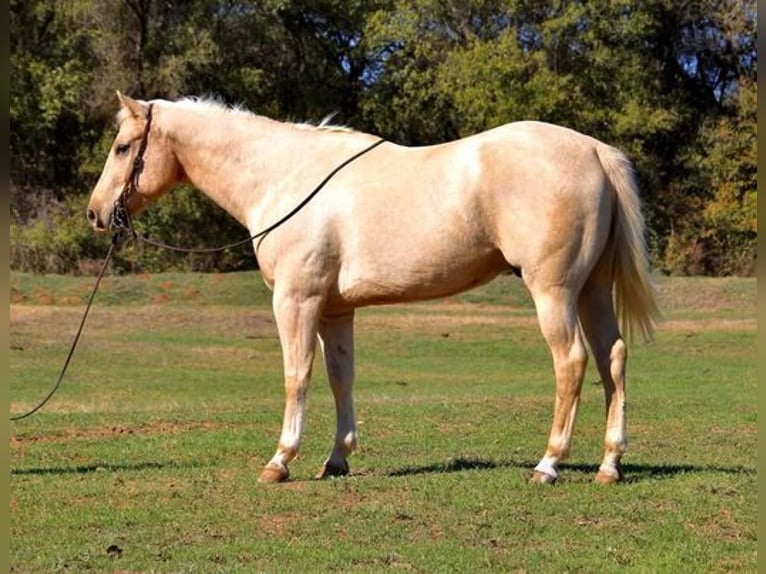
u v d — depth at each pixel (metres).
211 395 18.48
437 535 7.44
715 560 6.95
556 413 8.52
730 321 29.16
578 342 8.35
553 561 6.93
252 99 47.03
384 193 8.66
